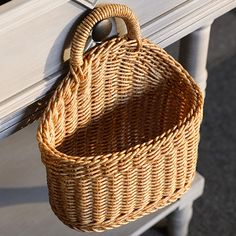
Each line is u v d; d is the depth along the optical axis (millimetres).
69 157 829
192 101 931
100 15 825
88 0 813
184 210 1334
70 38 841
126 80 961
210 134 1625
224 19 1893
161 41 956
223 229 1456
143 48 920
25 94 837
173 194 975
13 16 753
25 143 1267
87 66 868
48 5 777
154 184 921
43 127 854
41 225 1180
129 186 886
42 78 850
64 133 930
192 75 1156
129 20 864
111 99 973
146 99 1000
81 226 926
